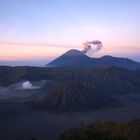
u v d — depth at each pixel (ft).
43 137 230.68
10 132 254.27
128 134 95.66
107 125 106.93
